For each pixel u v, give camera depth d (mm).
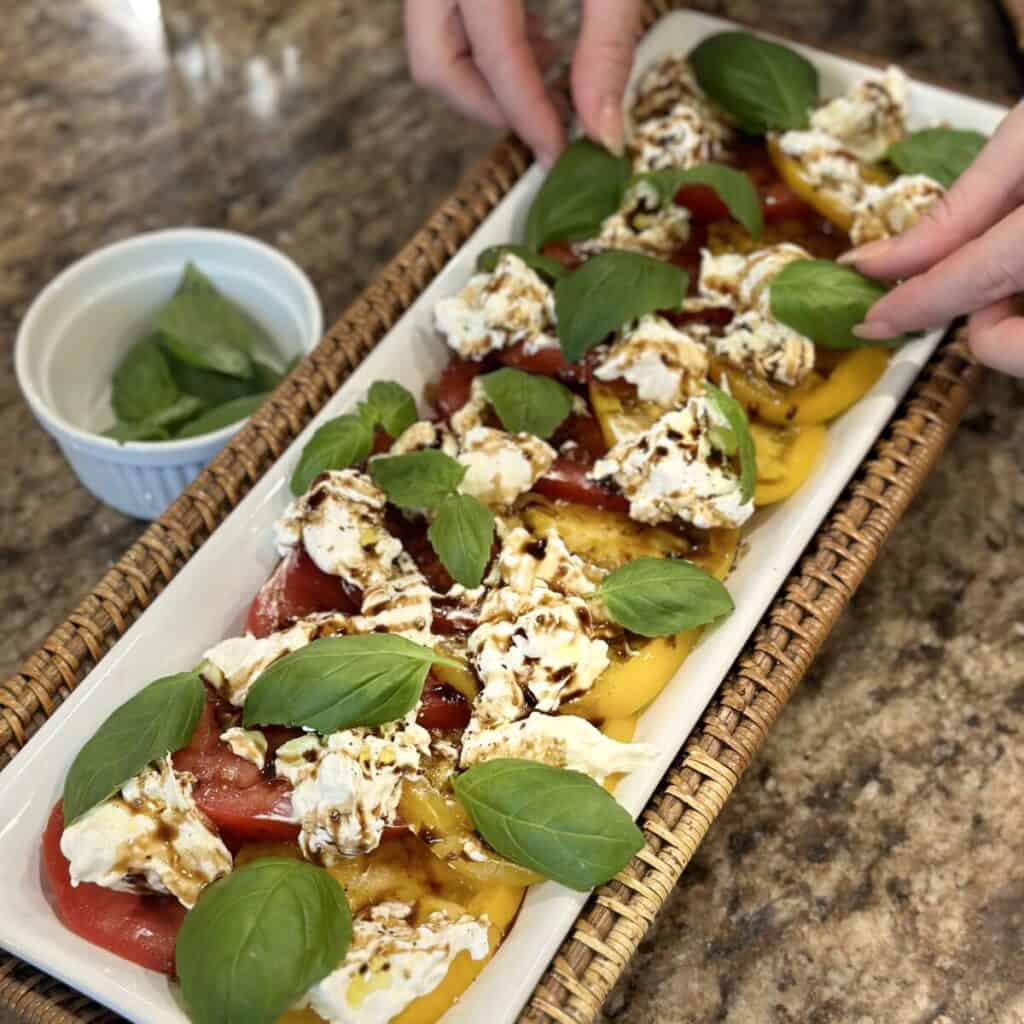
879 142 476
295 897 289
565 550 362
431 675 349
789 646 362
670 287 400
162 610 361
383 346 418
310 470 378
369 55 653
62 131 624
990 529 467
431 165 605
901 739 420
